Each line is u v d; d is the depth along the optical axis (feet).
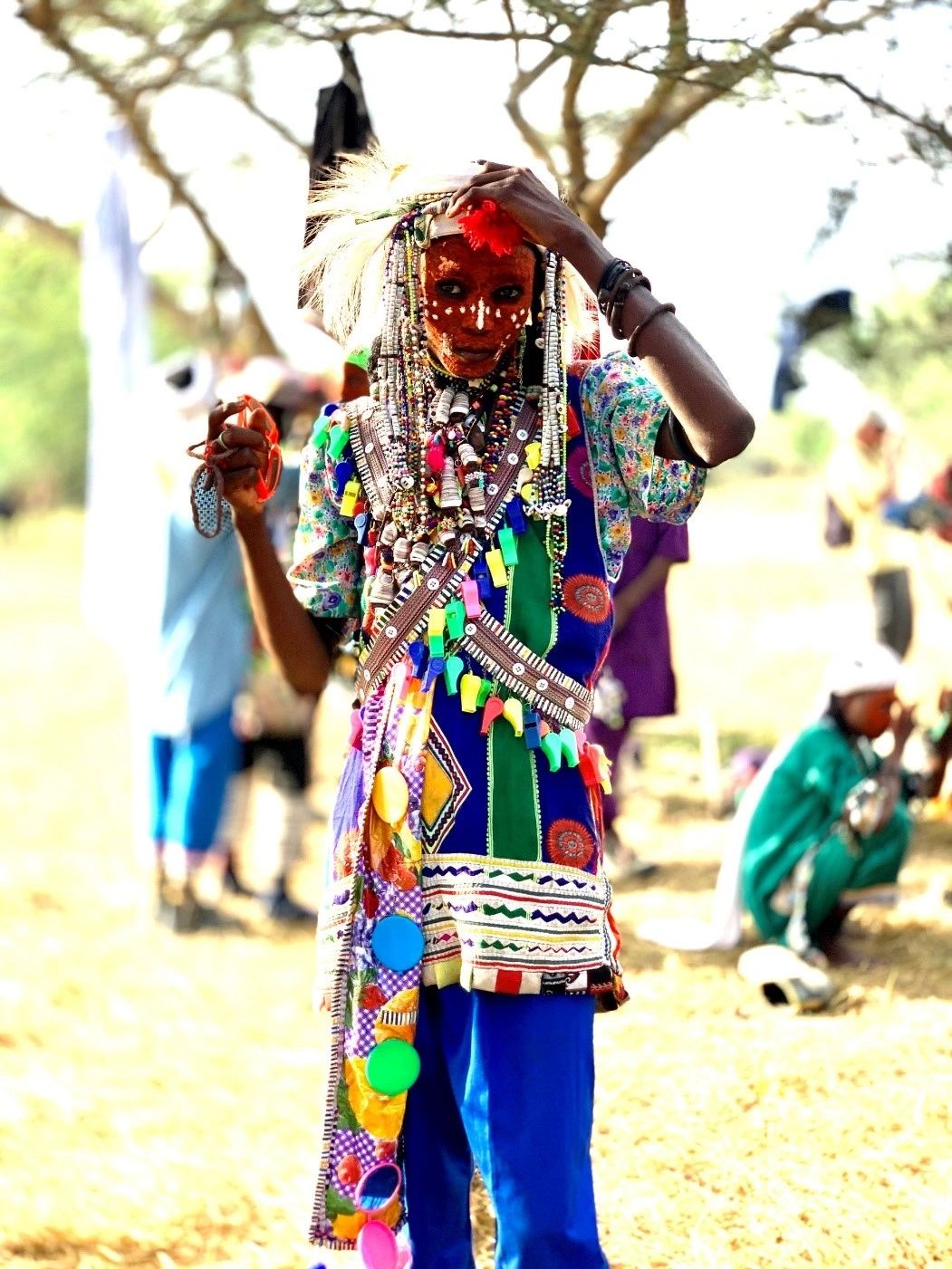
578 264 7.76
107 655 47.39
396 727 8.08
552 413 8.09
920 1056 13.05
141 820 20.80
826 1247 10.40
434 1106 8.31
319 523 8.64
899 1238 10.42
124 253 22.62
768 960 15.01
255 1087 14.75
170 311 30.37
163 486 20.11
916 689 31.27
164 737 20.42
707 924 17.65
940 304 18.86
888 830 16.37
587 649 8.14
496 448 8.17
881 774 16.12
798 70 11.94
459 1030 8.01
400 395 8.34
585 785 8.15
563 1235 7.63
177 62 17.30
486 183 7.77
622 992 8.31
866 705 16.49
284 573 8.73
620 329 7.72
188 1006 17.17
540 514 8.02
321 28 14.10
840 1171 11.29
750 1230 10.69
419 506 8.16
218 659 19.80
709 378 7.47
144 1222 12.07
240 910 21.17
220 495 8.32
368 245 8.66
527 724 8.00
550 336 8.13
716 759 24.09
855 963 16.08
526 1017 7.77
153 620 19.92
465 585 7.99
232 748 20.15
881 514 26.45
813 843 16.22
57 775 30.25
